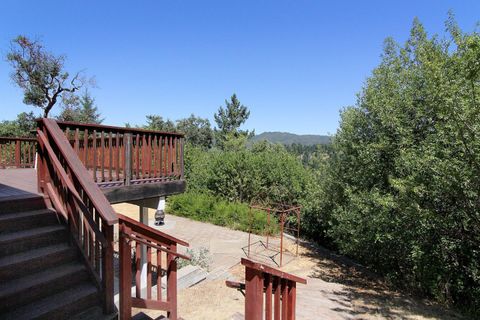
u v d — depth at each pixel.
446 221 5.77
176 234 11.49
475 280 6.07
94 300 3.00
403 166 6.76
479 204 5.28
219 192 14.99
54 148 3.68
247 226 12.34
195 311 5.13
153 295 5.53
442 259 6.51
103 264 2.90
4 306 2.61
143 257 6.15
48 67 20.34
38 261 3.04
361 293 6.88
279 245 10.72
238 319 4.24
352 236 8.11
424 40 7.46
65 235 3.45
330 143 10.02
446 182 5.29
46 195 3.75
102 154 4.59
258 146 23.41
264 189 13.73
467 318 5.70
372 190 7.54
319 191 9.95
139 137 5.29
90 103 27.62
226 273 7.51
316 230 11.61
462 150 5.12
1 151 9.48
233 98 38.09
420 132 7.11
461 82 5.01
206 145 43.03
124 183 4.96
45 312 2.65
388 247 7.31
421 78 6.93
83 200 3.30
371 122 8.20
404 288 7.50
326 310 5.43
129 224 2.95
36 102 20.75
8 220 3.24
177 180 6.06
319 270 8.72
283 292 3.24
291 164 13.86
